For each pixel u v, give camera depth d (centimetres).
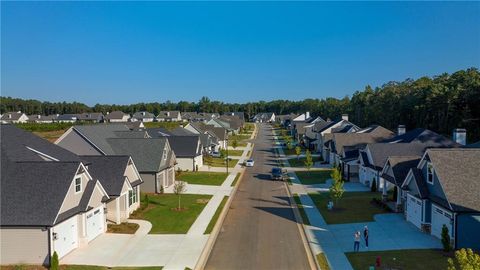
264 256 2420
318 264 2250
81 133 4347
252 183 4988
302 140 10156
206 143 7531
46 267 2234
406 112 9481
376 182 4272
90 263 2289
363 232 2825
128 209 3281
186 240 2709
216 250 2538
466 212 2402
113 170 3238
